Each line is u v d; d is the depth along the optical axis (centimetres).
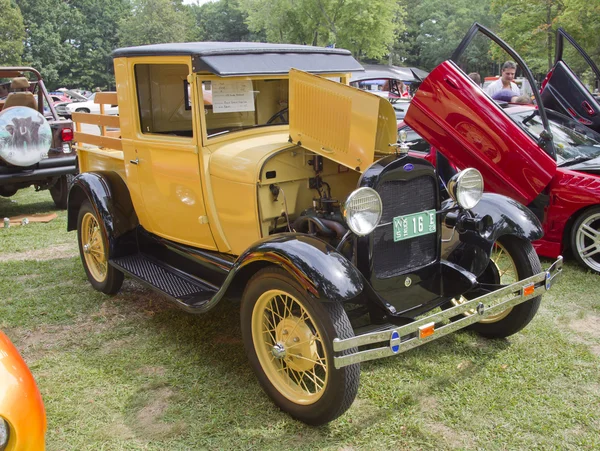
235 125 387
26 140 685
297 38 2733
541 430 269
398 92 1520
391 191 296
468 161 425
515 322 344
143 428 281
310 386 310
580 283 461
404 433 270
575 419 278
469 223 336
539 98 408
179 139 361
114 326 402
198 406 298
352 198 260
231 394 309
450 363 335
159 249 431
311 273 254
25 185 775
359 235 272
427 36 5978
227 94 365
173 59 346
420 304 320
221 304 434
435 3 5972
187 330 390
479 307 288
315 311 257
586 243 499
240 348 362
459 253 340
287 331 282
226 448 264
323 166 349
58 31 5997
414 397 300
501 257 422
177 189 374
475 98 396
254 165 325
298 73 315
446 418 281
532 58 1791
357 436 270
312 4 2548
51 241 633
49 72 5747
